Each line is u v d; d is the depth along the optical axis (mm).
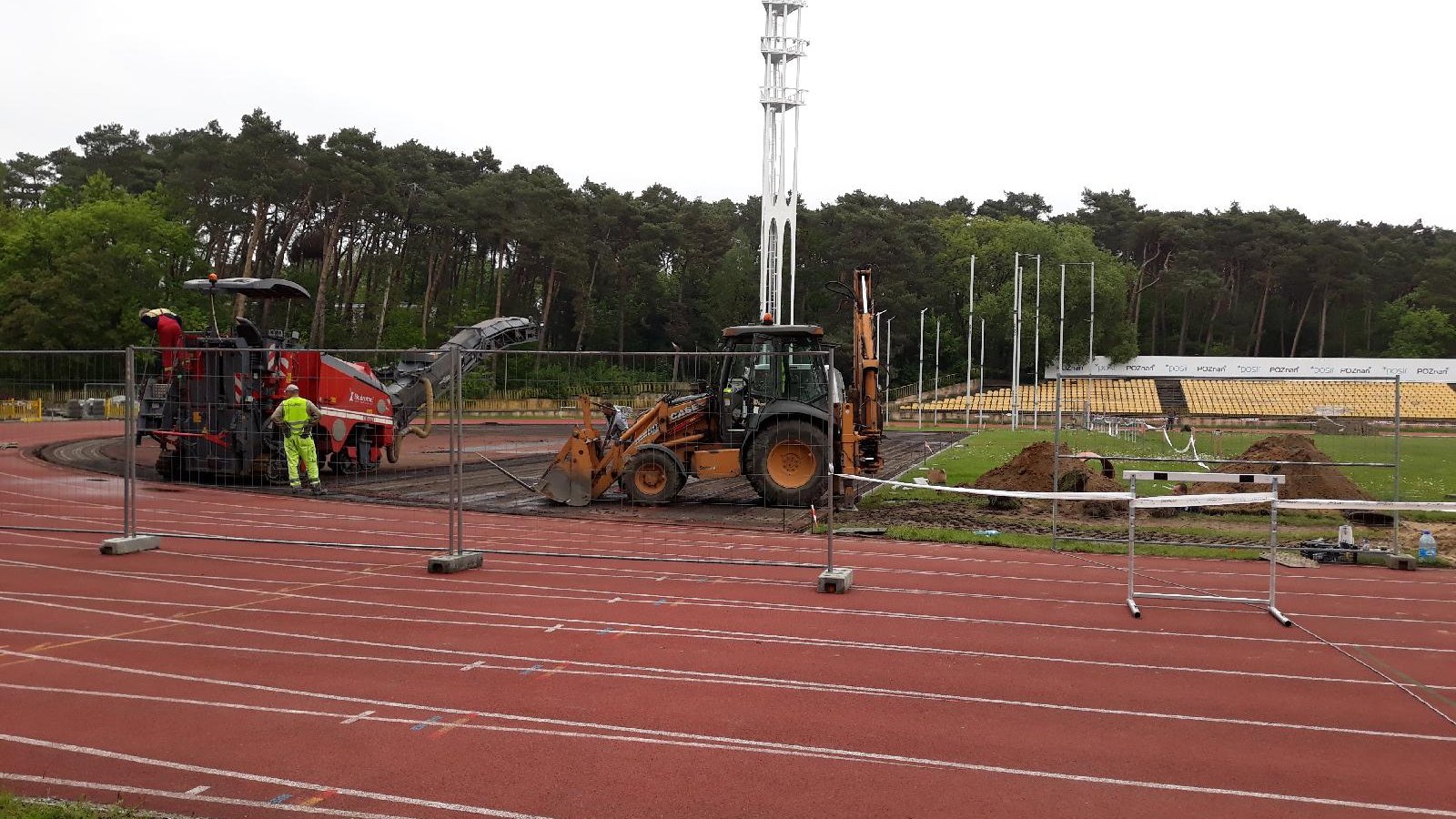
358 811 4348
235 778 4695
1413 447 31984
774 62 53281
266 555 10797
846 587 9242
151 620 7781
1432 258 90812
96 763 4855
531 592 9016
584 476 15336
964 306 83938
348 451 18641
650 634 7480
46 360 15164
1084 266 77125
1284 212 94875
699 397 15812
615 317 74438
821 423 15164
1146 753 5195
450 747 5117
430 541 12031
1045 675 6562
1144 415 48625
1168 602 8930
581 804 4445
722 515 14617
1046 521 14195
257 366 16984
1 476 17703
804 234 77500
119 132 79062
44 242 51000
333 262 61062
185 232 53625
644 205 77250
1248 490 15867
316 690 6055
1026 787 4723
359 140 55094
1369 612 8617
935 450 32281
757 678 6395
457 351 10406
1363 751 5266
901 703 5945
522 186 62406
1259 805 4562
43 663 6555
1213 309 92438
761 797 4547
